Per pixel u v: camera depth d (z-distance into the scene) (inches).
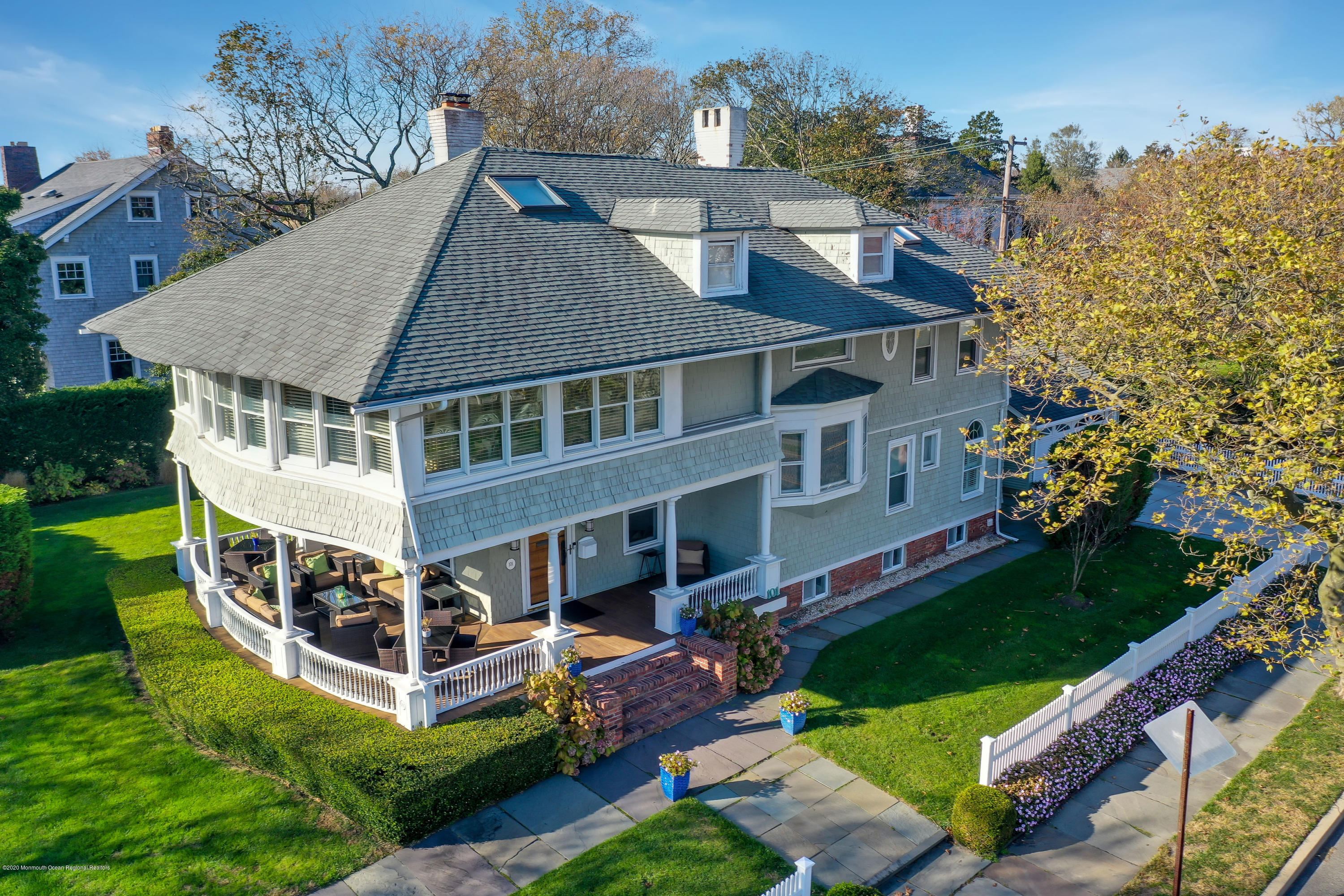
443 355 533.0
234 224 1593.3
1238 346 622.2
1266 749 624.7
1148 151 1969.7
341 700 599.5
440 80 1836.9
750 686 674.2
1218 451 653.9
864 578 897.5
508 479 581.3
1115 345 695.7
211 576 753.0
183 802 528.4
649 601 765.9
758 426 741.9
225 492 629.0
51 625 773.3
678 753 572.1
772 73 2356.1
